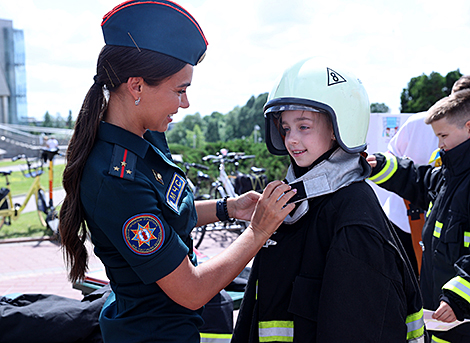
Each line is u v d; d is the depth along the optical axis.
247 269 2.29
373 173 2.17
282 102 1.19
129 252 1.05
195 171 8.74
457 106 1.90
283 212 1.18
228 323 1.72
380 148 4.27
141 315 1.15
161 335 1.15
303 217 1.25
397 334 1.11
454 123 1.90
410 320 1.21
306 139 1.21
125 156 1.10
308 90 1.17
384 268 1.10
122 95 1.13
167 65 1.06
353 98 1.19
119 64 1.06
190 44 1.10
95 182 1.07
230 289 2.11
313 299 1.16
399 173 2.17
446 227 1.91
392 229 1.26
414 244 2.89
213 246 6.00
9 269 4.96
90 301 1.85
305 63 1.22
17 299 1.77
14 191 10.02
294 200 1.21
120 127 1.14
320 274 1.18
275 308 1.26
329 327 1.07
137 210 1.05
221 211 1.60
